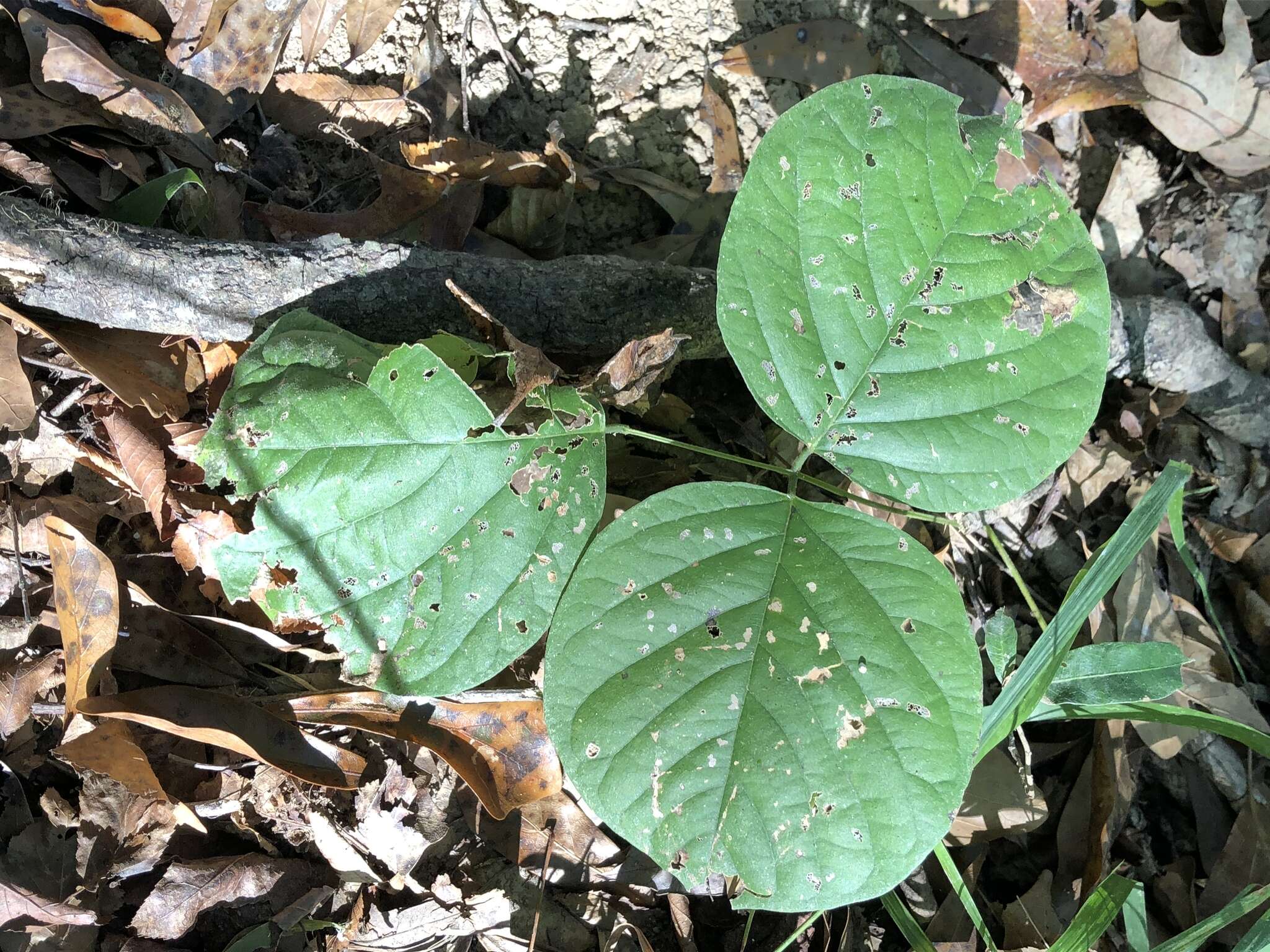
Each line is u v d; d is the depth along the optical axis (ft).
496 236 0.96
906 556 0.68
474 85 0.99
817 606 0.67
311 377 0.71
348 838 0.81
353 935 0.79
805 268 0.71
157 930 0.76
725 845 0.65
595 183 0.98
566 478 0.71
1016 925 0.85
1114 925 0.87
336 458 0.70
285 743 0.80
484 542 0.70
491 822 0.83
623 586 0.67
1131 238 1.07
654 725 0.65
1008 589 0.98
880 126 0.72
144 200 0.84
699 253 0.99
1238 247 1.06
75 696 0.76
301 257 0.82
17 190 0.82
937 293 0.72
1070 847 0.89
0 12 0.86
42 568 0.81
